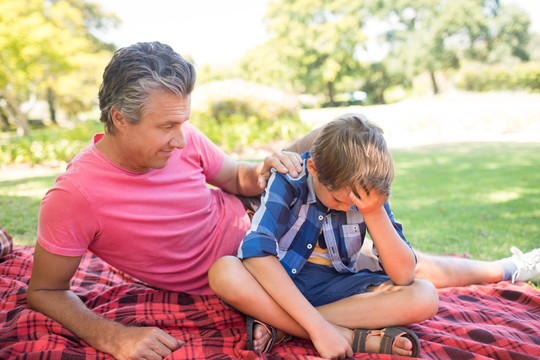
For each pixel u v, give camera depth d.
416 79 46.34
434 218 4.30
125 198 1.68
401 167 7.80
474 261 2.42
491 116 13.05
